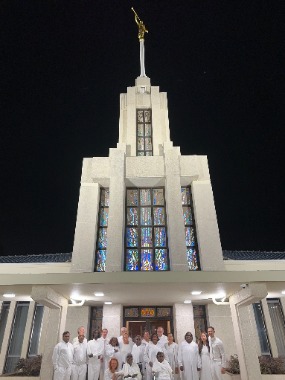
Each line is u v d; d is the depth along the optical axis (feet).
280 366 37.19
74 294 34.04
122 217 45.09
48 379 30.32
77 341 32.07
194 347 30.86
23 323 45.91
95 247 44.73
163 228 46.80
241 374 32.71
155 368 26.91
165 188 49.16
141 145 56.49
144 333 37.70
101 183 49.49
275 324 45.14
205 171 49.96
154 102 59.72
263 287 28.45
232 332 39.88
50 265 43.96
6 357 43.39
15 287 30.27
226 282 28.45
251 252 62.34
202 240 44.16
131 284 28.99
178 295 35.45
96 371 30.96
